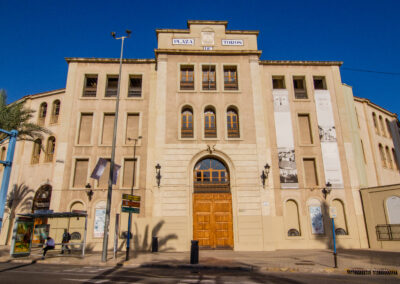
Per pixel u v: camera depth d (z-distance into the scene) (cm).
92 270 1155
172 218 1920
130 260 1420
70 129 2159
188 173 2011
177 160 2033
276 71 2345
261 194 1983
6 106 1886
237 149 2073
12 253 1517
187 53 2289
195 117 2138
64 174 2059
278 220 1998
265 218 1936
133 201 1491
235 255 1620
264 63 2345
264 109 2230
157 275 1053
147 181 2028
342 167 2141
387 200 1977
